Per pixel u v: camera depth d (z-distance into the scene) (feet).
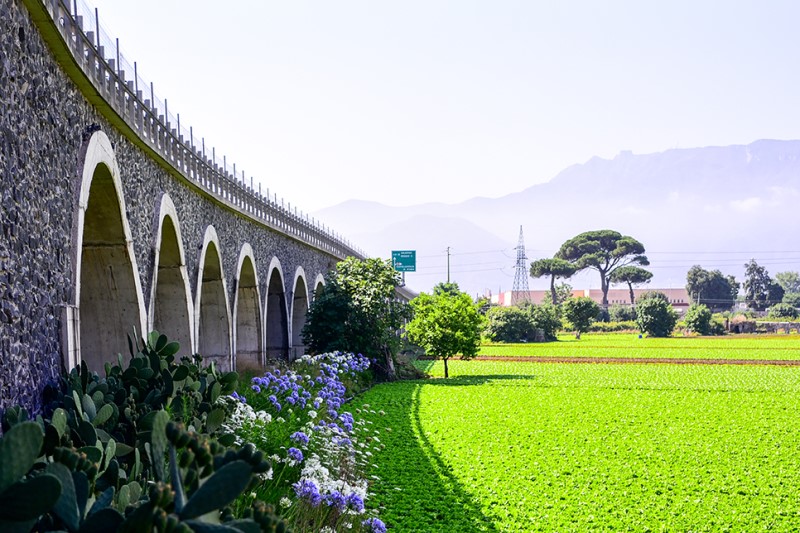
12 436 14.38
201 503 15.34
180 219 70.64
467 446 65.26
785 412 89.40
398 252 264.72
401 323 132.87
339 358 98.78
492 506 46.14
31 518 14.66
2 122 31.17
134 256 54.39
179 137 70.23
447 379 135.13
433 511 44.73
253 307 109.09
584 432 73.46
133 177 55.72
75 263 41.81
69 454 17.52
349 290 128.98
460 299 146.51
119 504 19.65
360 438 63.62
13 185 32.53
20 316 33.17
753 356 196.95
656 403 97.14
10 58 32.27
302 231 142.31
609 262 571.28
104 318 54.03
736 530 41.88
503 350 229.86
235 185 94.68
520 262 620.90
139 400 37.32
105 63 46.75
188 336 71.26
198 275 77.41
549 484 52.01
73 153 42.39
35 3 34.24
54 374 38.45
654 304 325.83
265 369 99.60
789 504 47.52
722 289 561.43
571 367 165.17
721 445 67.21
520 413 86.48
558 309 394.11
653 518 43.88
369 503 44.80
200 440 16.88
